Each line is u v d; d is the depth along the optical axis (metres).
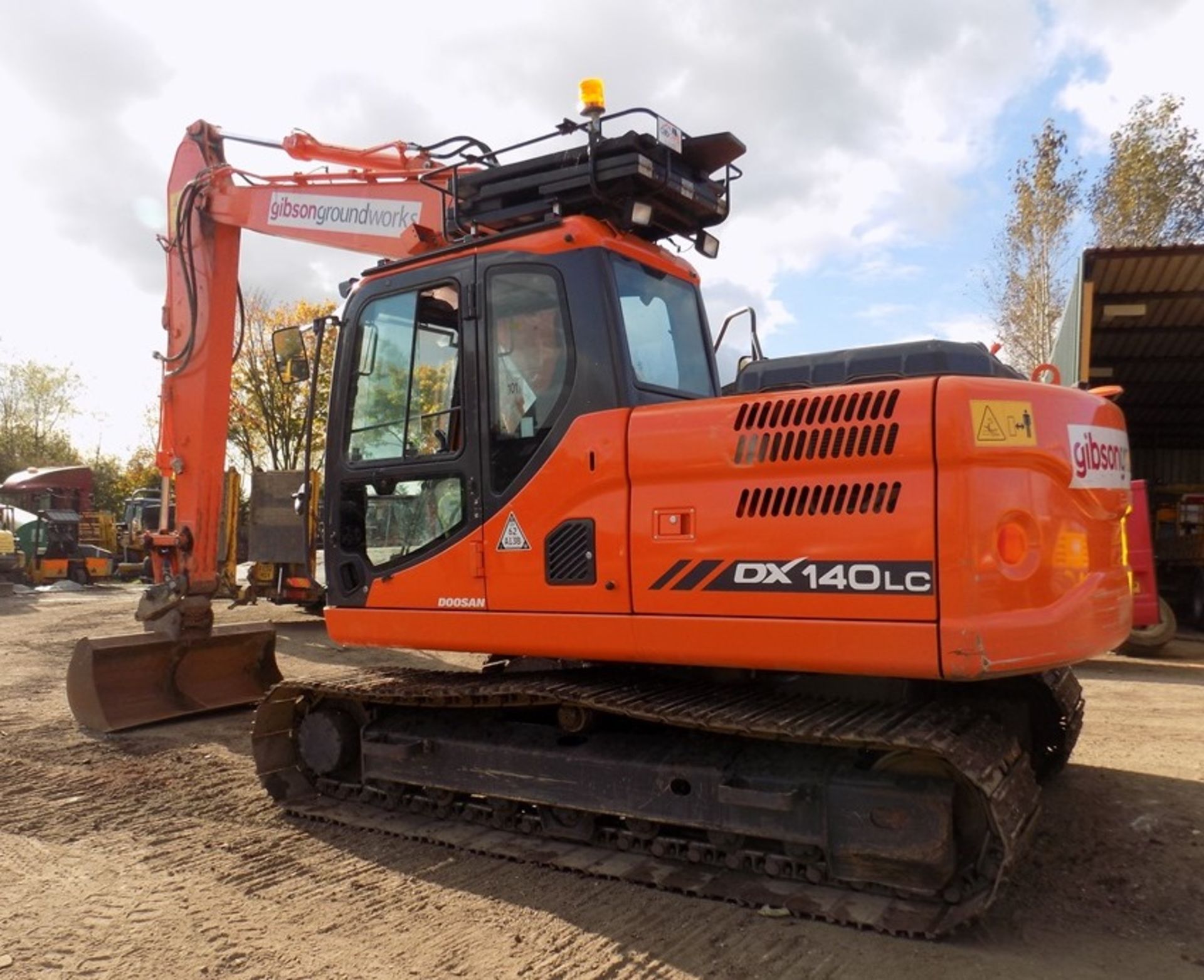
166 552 7.27
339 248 6.38
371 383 4.63
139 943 3.32
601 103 4.05
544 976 3.04
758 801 3.49
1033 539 3.21
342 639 4.60
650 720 3.84
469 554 4.11
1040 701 4.73
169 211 7.33
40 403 42.16
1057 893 3.63
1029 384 3.39
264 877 3.94
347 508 4.65
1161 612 9.23
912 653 3.08
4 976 3.08
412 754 4.50
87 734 6.41
